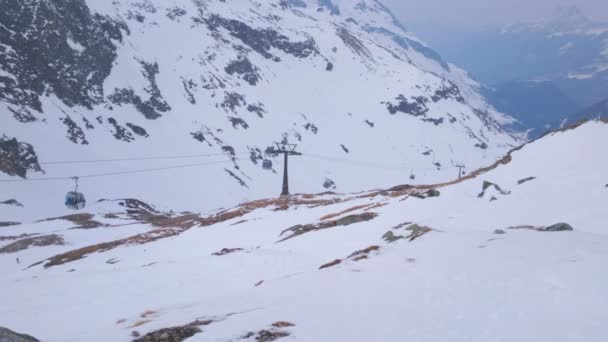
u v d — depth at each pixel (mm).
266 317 12359
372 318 12047
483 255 18734
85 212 111625
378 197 62656
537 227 27594
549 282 14336
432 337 10688
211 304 15156
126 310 22172
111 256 55781
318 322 11867
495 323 11477
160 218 110812
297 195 93938
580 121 50812
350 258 21312
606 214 27531
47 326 20266
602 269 14953
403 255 20328
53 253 72938
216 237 53906
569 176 39062
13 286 32688
